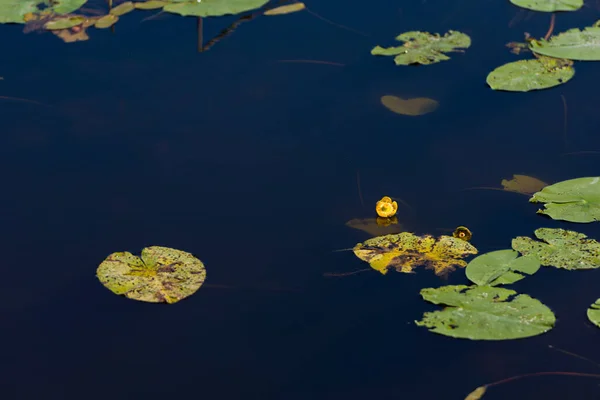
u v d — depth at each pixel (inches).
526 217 174.6
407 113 209.9
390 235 167.5
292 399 133.0
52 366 138.9
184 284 154.1
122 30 249.6
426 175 188.4
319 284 156.9
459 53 237.6
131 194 181.3
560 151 195.3
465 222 174.1
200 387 135.3
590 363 137.8
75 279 157.3
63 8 259.4
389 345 143.3
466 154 194.9
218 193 182.1
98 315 148.9
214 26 252.2
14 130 201.6
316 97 216.5
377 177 187.5
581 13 258.4
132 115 208.1
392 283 156.3
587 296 151.0
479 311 145.1
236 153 194.7
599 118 207.0
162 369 138.6
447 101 215.5
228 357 140.9
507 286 153.9
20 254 163.5
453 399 132.6
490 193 182.4
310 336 145.2
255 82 223.0
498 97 216.5
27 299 152.3
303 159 193.0
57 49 239.5
